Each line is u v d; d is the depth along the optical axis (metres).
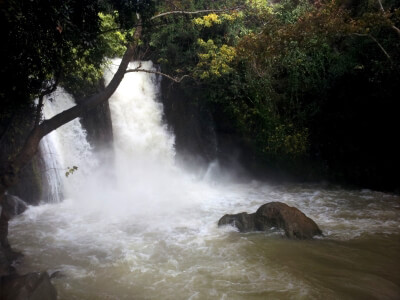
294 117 15.48
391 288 6.62
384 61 12.82
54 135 13.76
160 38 17.77
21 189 12.58
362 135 14.44
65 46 6.63
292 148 15.21
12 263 7.93
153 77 18.39
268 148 15.62
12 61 5.88
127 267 7.87
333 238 9.18
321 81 14.93
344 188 14.92
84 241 9.60
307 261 7.82
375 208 11.97
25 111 7.95
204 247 8.89
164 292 6.72
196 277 7.27
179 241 9.41
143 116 17.66
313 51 15.06
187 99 17.77
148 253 8.68
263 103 15.70
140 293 6.71
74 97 14.21
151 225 10.94
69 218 11.74
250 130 16.22
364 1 14.94
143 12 7.79
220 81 16.28
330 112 14.91
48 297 6.00
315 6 15.06
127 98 17.20
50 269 7.82
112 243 9.40
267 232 9.60
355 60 14.03
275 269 7.48
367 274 7.16
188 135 17.97
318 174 15.80
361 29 11.92
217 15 15.95
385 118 13.59
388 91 12.89
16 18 5.16
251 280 7.05
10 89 6.23
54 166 13.66
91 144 15.07
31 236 9.98
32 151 6.73
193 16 16.80
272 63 15.38
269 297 6.38
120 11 7.65
